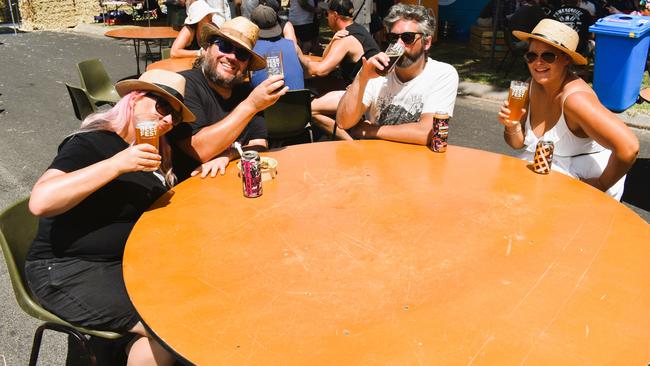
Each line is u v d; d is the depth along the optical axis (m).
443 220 2.05
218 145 2.60
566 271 1.71
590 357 1.33
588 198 2.24
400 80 3.16
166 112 2.20
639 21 6.07
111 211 2.09
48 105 7.23
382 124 3.30
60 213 1.91
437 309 1.52
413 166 2.60
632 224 2.02
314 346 1.37
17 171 4.95
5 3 16.23
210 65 2.79
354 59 4.91
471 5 10.64
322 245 1.87
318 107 4.66
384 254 1.81
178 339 1.40
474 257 1.79
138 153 1.93
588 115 2.46
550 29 2.51
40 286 2.02
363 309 1.52
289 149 2.86
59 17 15.11
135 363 1.98
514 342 1.39
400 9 2.93
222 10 7.90
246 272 1.71
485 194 2.28
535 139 2.85
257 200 2.24
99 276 2.04
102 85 5.36
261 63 2.94
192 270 1.72
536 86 2.78
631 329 1.44
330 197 2.26
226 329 1.44
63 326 1.95
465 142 5.61
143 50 11.51
